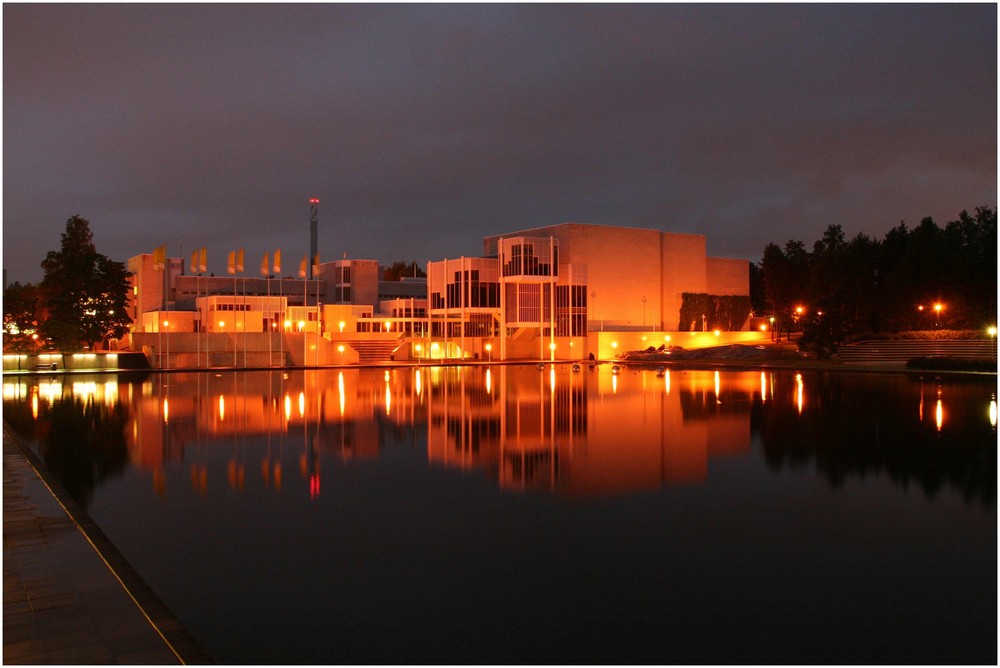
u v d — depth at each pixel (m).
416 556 14.36
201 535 15.85
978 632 10.79
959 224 105.19
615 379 62.47
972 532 15.78
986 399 43.28
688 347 102.62
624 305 102.44
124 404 42.31
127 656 9.75
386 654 10.20
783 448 26.34
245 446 27.39
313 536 15.75
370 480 21.33
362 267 116.19
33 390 52.31
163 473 22.44
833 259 103.94
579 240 98.38
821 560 13.99
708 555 14.32
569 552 14.56
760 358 90.69
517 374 69.75
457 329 97.81
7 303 81.75
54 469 23.11
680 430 31.00
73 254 87.69
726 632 10.85
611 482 20.92
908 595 12.22
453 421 34.34
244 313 95.56
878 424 32.22
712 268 114.00
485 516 17.28
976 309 94.75
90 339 84.75
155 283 109.88
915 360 70.38
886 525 16.33
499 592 12.46
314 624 11.20
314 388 53.66
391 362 87.81
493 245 107.25
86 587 12.30
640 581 12.93
